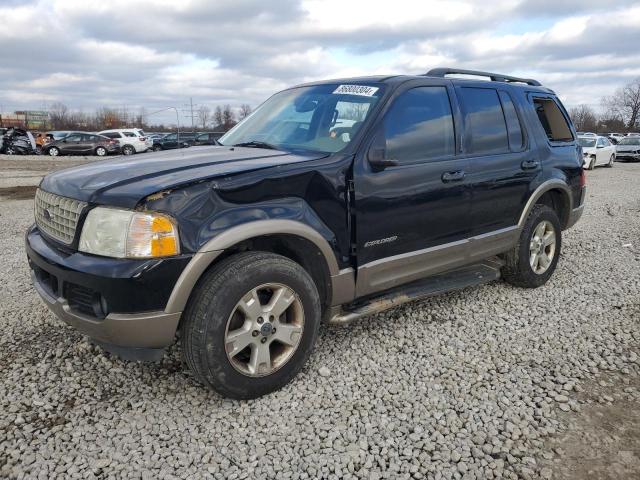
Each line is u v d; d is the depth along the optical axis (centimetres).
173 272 268
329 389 319
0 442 265
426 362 355
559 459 260
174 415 291
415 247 380
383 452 262
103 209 274
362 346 378
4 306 444
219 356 283
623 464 256
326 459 257
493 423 288
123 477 242
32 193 1234
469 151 415
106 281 263
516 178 453
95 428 278
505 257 491
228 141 423
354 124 357
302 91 429
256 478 244
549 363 357
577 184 541
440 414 295
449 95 410
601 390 323
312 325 321
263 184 297
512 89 475
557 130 537
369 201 343
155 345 277
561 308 459
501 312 448
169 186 272
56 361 348
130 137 3120
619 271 576
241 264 287
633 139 2884
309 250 327
